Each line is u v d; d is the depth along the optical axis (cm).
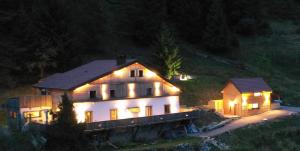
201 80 8644
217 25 10669
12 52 7325
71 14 8344
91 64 7006
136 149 5231
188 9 11088
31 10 8056
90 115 5972
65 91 5812
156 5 10175
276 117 7212
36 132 5047
